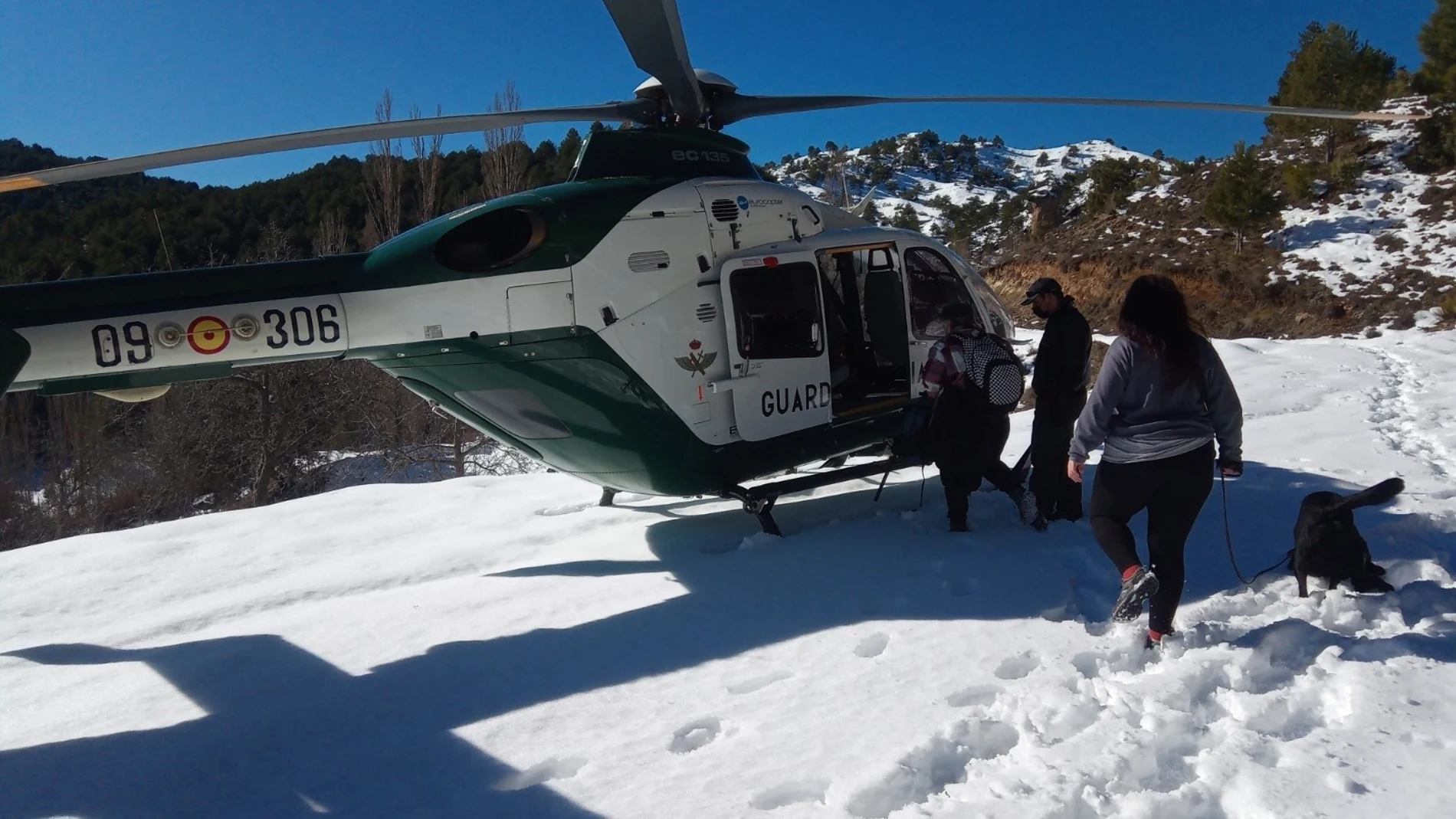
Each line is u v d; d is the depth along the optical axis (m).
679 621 4.57
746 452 5.85
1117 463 3.88
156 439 22.22
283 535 6.76
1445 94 24.73
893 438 6.52
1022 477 5.91
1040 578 4.85
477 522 6.95
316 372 21.80
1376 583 4.45
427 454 22.06
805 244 6.01
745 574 5.20
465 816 2.96
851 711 3.49
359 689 4.02
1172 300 3.80
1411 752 2.85
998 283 30.05
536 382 5.46
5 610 5.40
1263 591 4.61
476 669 4.15
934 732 3.24
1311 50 28.31
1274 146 30.31
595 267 5.41
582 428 5.62
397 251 5.24
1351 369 12.55
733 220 5.79
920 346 6.42
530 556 6.07
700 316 5.64
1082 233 30.33
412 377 5.48
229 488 22.73
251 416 22.06
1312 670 3.52
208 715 3.86
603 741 3.42
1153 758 2.92
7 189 4.40
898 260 6.39
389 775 3.26
